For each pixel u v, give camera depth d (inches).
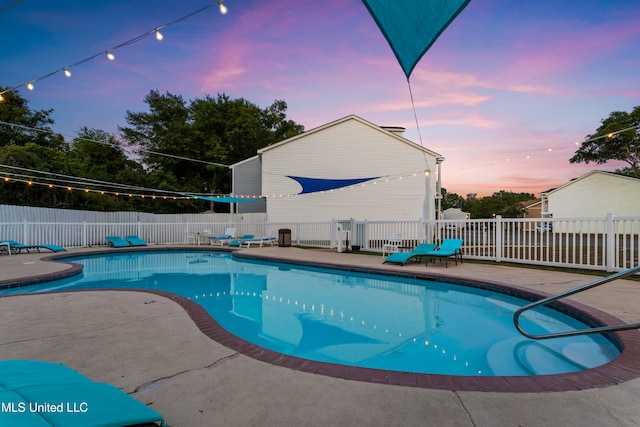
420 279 324.5
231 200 751.7
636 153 1017.5
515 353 161.6
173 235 708.0
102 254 544.7
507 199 2065.7
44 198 682.2
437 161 814.5
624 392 101.1
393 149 791.7
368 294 296.2
